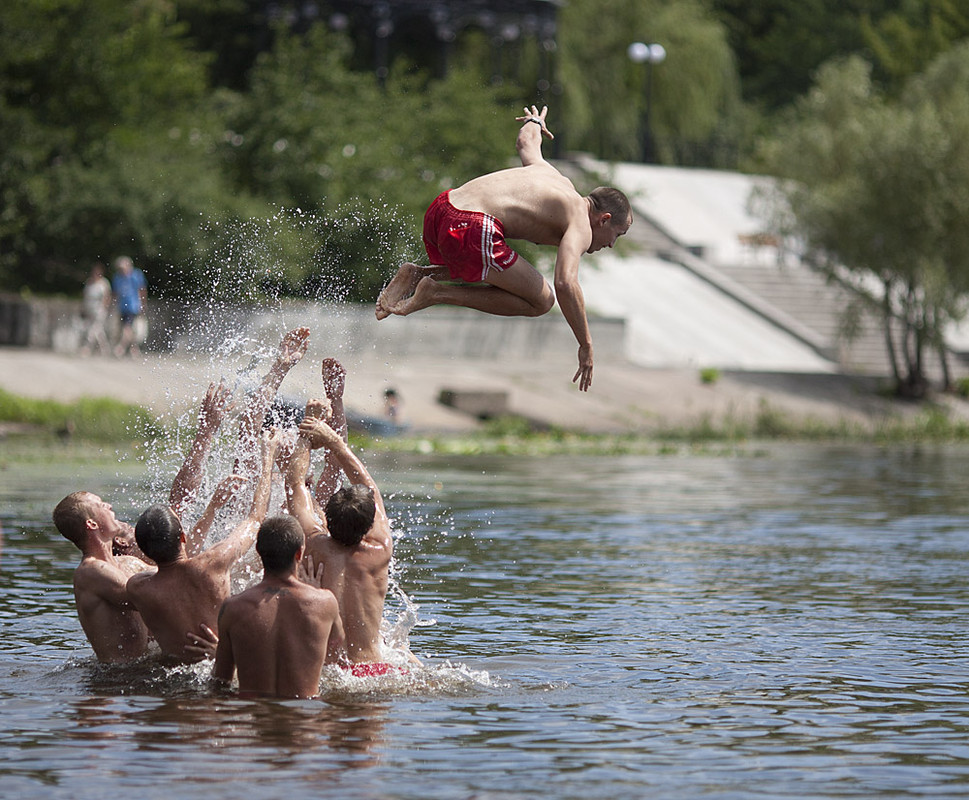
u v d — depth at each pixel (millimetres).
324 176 88250
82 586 21641
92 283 79875
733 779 15641
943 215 97625
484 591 29484
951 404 102500
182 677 20328
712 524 42375
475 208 19953
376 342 86688
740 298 120062
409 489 51250
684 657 22672
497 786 15242
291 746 16766
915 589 30172
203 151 91188
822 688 20438
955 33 171750
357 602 20781
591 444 75875
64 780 15258
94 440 63969
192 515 23328
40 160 86438
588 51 150625
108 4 92875
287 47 98250
